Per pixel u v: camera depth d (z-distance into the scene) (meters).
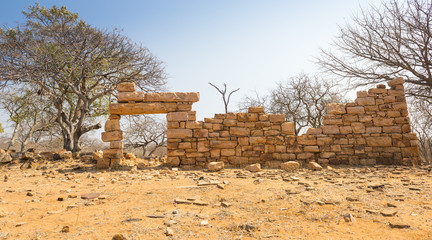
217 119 11.18
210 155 10.95
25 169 10.73
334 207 4.51
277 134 11.06
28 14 19.77
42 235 3.55
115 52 19.39
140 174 9.06
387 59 15.45
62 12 20.16
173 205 4.98
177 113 11.04
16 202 5.41
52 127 23.23
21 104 19.08
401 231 3.37
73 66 17.77
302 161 10.79
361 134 10.92
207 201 5.22
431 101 15.88
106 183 7.49
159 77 19.95
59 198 5.53
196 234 3.49
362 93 11.20
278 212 4.37
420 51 14.76
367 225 3.64
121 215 4.40
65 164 11.26
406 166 9.88
